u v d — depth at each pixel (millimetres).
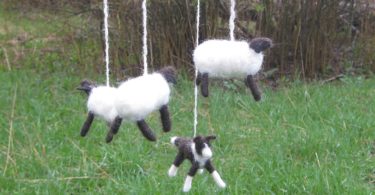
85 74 1916
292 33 1938
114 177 1216
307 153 1314
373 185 1181
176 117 1530
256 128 1473
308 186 1123
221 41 624
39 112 1572
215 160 1262
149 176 1190
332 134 1402
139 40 1842
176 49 1847
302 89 1768
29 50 2146
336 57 2039
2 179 1182
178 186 1122
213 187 1110
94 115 625
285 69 1954
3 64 2033
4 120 1508
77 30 2066
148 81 587
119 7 1827
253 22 1937
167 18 1831
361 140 1407
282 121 1520
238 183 1134
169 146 1360
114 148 1340
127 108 572
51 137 1409
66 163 1283
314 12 1927
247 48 612
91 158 1291
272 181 1154
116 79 1811
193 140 615
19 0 2396
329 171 1188
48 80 1856
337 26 2027
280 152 1290
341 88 1808
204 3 1786
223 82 1763
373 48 2033
